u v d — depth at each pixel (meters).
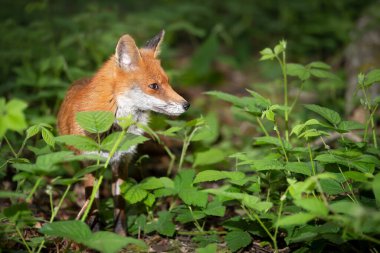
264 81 21.12
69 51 15.86
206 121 10.55
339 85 15.92
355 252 8.08
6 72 15.97
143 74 10.17
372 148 9.27
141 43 18.56
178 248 9.06
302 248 8.02
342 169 8.71
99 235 6.65
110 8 23.52
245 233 8.68
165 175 13.32
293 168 8.16
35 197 10.63
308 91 17.75
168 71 14.27
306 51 23.00
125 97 10.04
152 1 25.44
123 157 9.79
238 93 19.86
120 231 9.62
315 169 8.87
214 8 25.72
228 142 14.84
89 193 9.62
